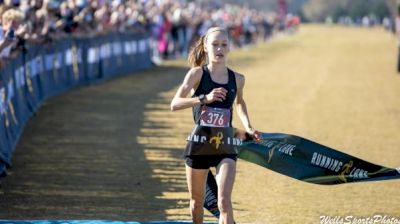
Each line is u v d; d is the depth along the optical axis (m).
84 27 22.09
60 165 11.33
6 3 13.43
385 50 48.19
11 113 12.52
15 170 10.92
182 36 36.34
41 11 16.81
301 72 30.97
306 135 14.84
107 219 8.48
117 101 19.11
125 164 11.55
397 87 25.12
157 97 20.36
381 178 7.99
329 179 7.95
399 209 9.28
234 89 7.11
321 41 62.81
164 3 35.50
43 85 17.73
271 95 22.02
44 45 17.56
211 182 7.61
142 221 8.38
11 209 8.84
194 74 7.05
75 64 21.38
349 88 24.52
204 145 7.00
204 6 55.12
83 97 19.42
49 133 14.04
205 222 8.25
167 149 12.89
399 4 31.73
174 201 9.41
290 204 9.41
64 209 8.90
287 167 7.86
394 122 16.95
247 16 56.75
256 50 47.66
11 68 12.77
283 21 86.25
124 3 27.59
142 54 30.02
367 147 13.66
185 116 17.06
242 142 7.43
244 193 9.94
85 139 13.61
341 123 16.59
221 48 7.04
